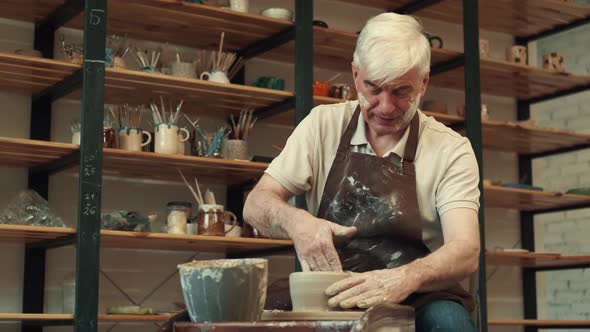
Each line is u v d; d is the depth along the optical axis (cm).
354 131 182
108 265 376
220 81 369
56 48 373
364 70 166
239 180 398
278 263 414
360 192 176
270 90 373
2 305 353
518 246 509
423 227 176
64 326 364
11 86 355
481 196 423
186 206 357
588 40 671
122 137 345
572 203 488
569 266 487
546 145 493
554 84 490
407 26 166
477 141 425
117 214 339
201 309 119
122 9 360
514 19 491
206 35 394
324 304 139
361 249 175
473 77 428
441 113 437
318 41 405
